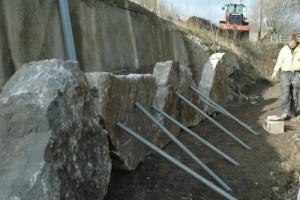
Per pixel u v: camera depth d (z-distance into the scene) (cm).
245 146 622
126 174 462
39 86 290
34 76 299
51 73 299
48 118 278
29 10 461
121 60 691
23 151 271
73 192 296
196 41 1103
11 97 288
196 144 628
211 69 840
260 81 1409
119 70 673
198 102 755
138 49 770
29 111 281
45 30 487
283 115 785
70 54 511
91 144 338
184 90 678
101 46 621
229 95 1065
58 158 280
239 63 1352
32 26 464
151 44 844
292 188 495
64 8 511
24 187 254
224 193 402
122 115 430
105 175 359
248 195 466
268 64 1677
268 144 640
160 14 1082
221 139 672
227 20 2186
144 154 507
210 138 674
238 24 2152
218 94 874
